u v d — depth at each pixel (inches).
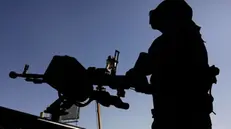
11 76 60.2
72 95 55.4
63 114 59.4
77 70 54.8
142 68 55.6
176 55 55.9
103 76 55.9
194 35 59.5
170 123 54.8
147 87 56.1
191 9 62.9
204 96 56.2
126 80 55.4
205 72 56.8
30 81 59.0
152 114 58.4
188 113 54.7
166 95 55.6
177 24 59.3
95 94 56.8
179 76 55.2
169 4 60.7
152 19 61.7
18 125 114.9
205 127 55.4
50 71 55.7
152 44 59.0
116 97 57.4
